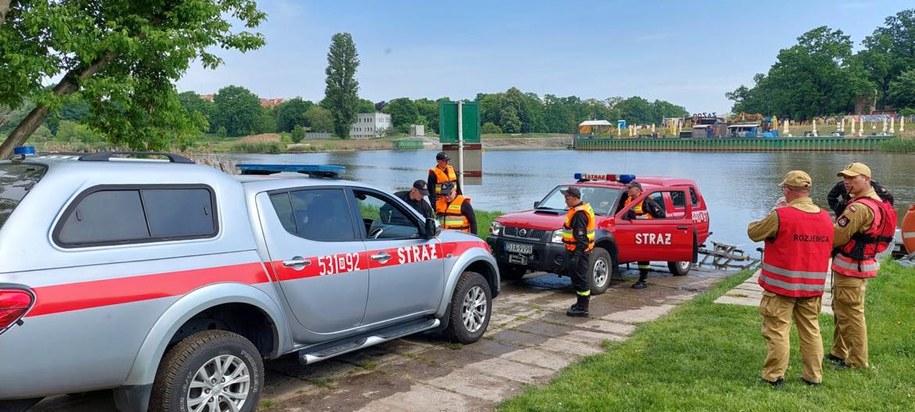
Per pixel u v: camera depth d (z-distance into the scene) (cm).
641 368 582
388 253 570
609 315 827
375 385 557
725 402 492
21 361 345
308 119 15912
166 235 417
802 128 11794
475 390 545
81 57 1027
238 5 1258
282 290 479
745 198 3225
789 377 555
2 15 945
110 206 395
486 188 3753
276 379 570
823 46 12231
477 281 683
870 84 11906
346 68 14312
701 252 1320
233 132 16125
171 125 1287
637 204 1045
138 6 1141
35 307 346
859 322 574
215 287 427
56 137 3512
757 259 1479
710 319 759
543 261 962
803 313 536
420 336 713
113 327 379
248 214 471
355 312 541
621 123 14375
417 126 16650
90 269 372
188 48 1106
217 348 431
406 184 4053
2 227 353
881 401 500
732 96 16912
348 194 557
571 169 5862
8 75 973
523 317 812
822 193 3556
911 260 1412
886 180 4212
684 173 5175
